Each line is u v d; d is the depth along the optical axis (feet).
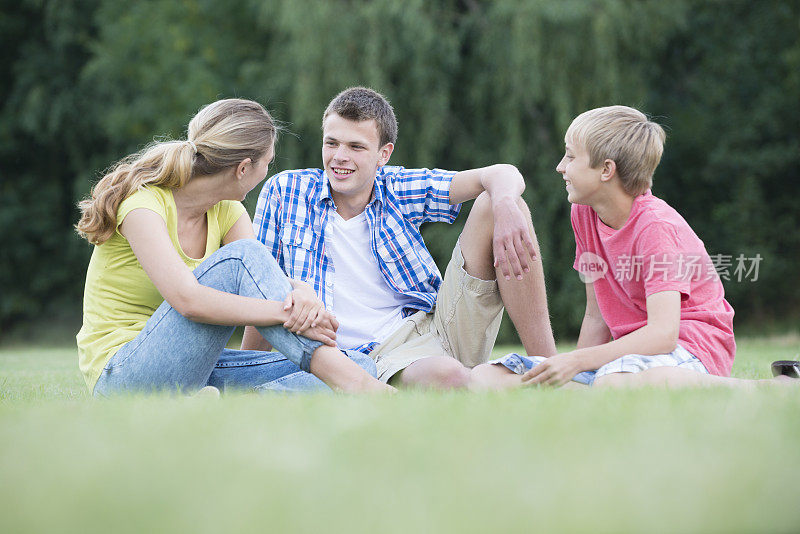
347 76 72.59
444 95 74.13
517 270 15.94
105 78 89.04
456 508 4.81
